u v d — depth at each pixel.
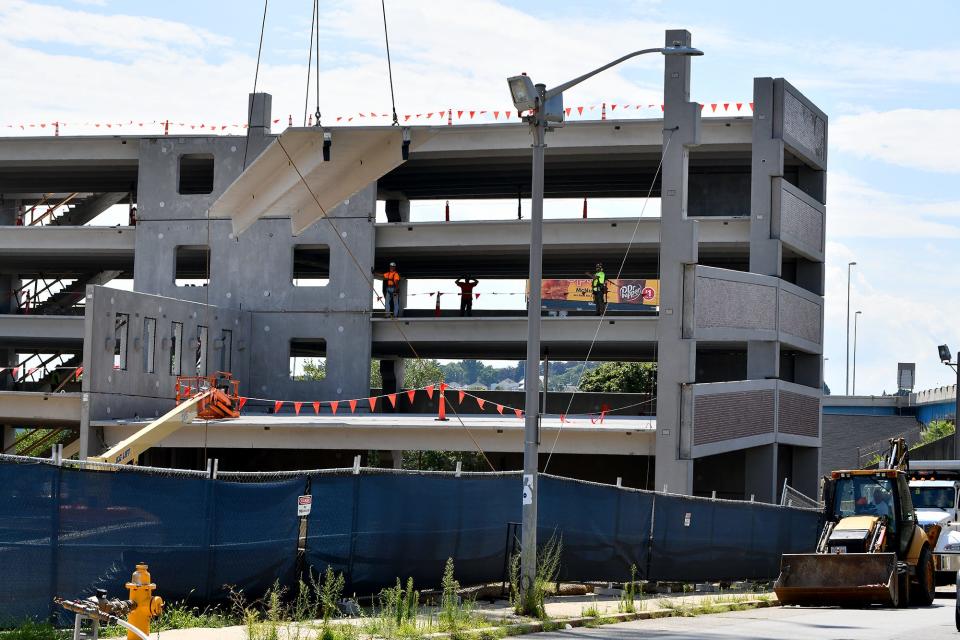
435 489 20.20
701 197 54.59
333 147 22.33
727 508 29.81
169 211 52.78
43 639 13.39
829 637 17.81
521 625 17.91
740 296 46.12
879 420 99.44
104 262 58.94
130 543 15.23
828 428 97.56
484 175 55.97
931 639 17.53
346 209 52.03
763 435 47.53
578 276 63.28
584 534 24.09
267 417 45.00
